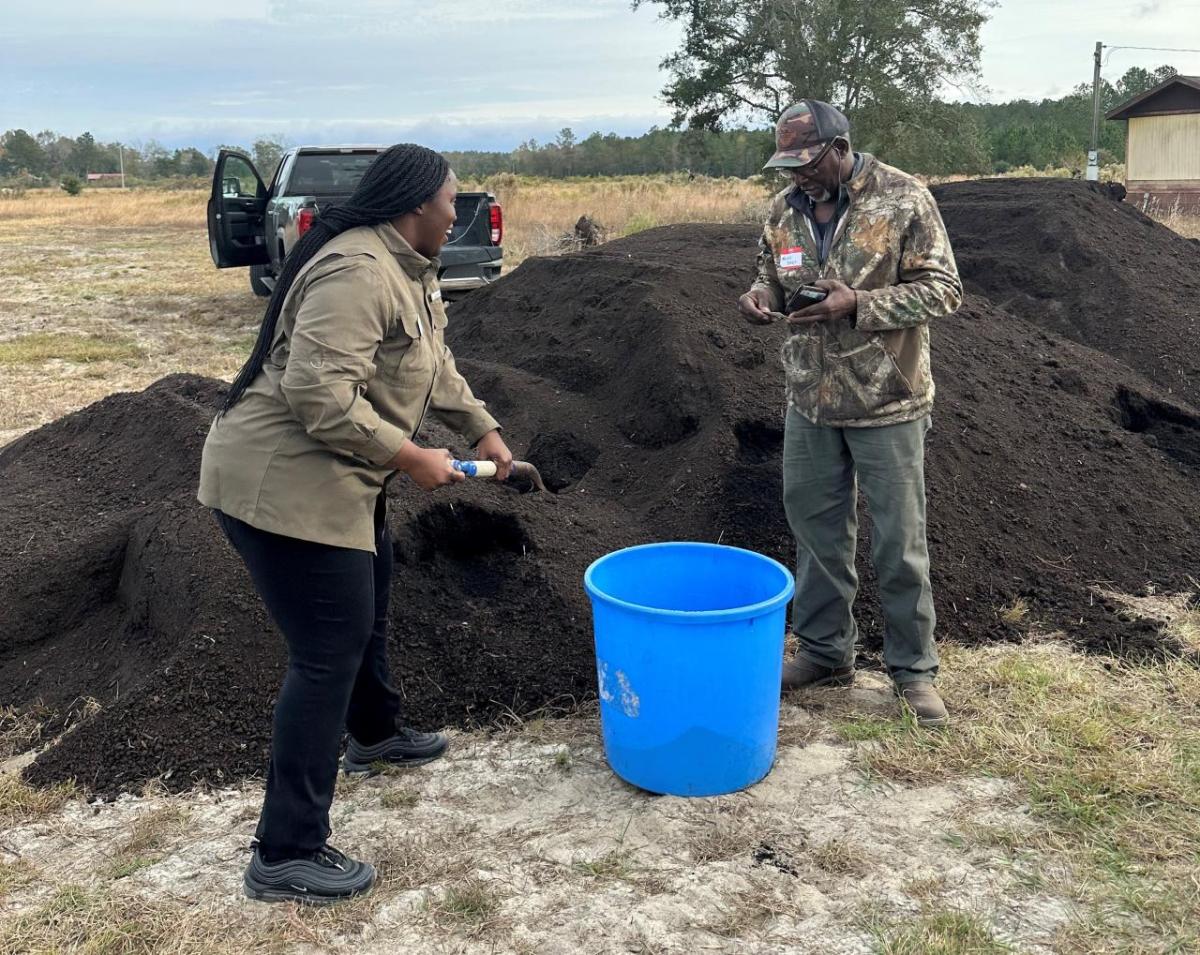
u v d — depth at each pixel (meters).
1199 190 23.03
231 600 3.50
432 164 2.50
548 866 2.69
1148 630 3.92
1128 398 5.70
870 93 22.98
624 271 6.34
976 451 4.66
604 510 4.49
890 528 3.26
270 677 3.39
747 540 4.25
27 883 2.69
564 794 3.04
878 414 3.19
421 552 3.89
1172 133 23.23
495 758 3.26
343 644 2.53
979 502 4.46
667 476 4.65
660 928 2.44
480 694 3.53
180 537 3.80
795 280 3.27
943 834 2.77
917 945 2.34
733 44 24.61
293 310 2.41
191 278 16.38
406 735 3.23
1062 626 3.98
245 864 2.75
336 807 3.02
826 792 2.99
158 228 29.36
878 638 3.90
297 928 2.47
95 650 3.85
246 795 3.09
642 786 3.02
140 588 3.81
